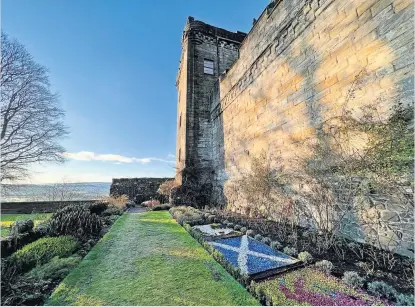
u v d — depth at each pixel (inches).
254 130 308.8
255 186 276.5
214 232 217.6
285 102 239.1
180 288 104.9
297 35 223.5
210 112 520.7
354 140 150.1
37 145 496.4
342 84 166.7
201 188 466.6
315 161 183.6
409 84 120.0
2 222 325.7
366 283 98.7
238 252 153.5
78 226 197.2
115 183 675.4
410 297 83.4
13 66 458.3
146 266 133.1
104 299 96.0
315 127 191.9
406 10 124.1
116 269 129.1
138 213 387.5
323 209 175.5
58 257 136.8
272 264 129.1
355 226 148.6
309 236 176.6
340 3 172.6
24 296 93.9
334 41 176.7
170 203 452.4
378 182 129.6
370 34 146.4
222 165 426.6
